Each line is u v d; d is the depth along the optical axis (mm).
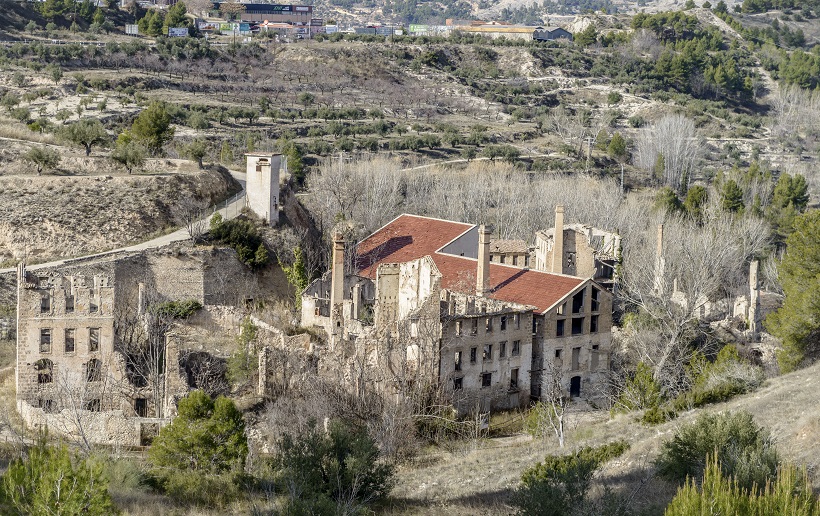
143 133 172750
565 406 106875
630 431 90188
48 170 149750
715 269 161250
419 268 111312
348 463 66625
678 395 100000
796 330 117188
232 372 101188
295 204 153250
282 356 100125
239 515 64750
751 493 51000
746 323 146500
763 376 105938
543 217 186625
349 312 113875
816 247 122062
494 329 110938
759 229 191125
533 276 123125
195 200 145250
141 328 108812
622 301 147500
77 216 134500
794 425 76188
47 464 52938
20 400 94250
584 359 120438
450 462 86250
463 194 194500
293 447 68562
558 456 78875
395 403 93938
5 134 168875
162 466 75625
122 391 95125
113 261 121000
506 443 97188
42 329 95500
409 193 197500
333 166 192125
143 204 139125
